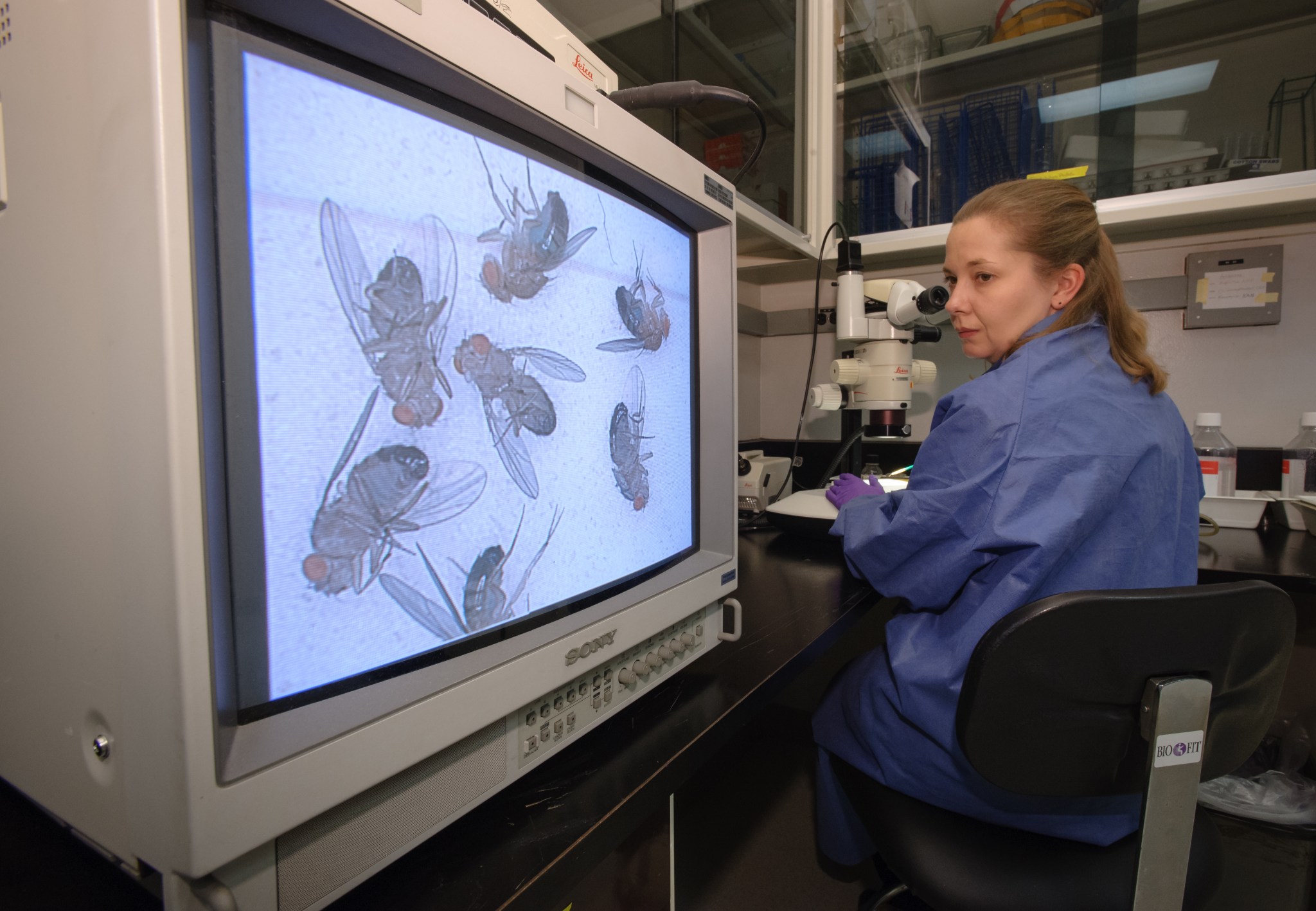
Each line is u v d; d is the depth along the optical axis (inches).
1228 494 46.9
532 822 14.9
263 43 10.6
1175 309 51.7
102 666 10.5
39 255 10.9
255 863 10.2
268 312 10.7
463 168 13.9
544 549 16.4
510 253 15.2
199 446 9.1
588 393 18.0
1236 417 50.4
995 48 54.2
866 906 30.3
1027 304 29.8
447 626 13.9
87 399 10.2
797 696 63.4
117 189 9.2
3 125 11.5
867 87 58.4
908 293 43.6
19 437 12.0
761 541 43.7
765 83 52.9
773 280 64.2
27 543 12.2
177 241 8.8
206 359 9.9
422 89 13.1
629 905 22.0
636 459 20.2
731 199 23.1
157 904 12.7
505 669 13.8
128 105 8.9
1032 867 23.2
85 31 9.5
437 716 12.3
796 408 64.5
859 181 59.3
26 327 11.5
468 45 12.7
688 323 23.3
